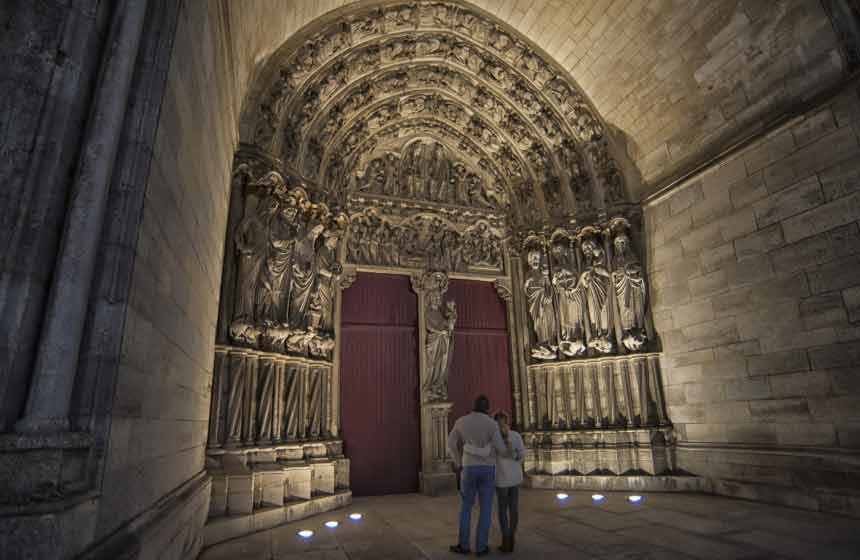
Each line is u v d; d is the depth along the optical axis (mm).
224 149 6633
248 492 6543
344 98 10508
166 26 3242
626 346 10391
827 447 7195
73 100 2525
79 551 2209
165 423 3938
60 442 2145
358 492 9898
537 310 11617
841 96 7340
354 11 9953
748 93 8750
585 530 6270
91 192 2504
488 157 12703
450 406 10594
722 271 9094
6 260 2225
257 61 8070
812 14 7559
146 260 3145
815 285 7547
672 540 5672
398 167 12078
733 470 8484
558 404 11023
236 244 7625
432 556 5258
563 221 11609
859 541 5395
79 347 2418
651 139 10742
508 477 5328
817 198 7598
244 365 7504
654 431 9797
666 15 9281
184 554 4512
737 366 8672
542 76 11555
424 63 11484
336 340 10227
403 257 11492
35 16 2533
